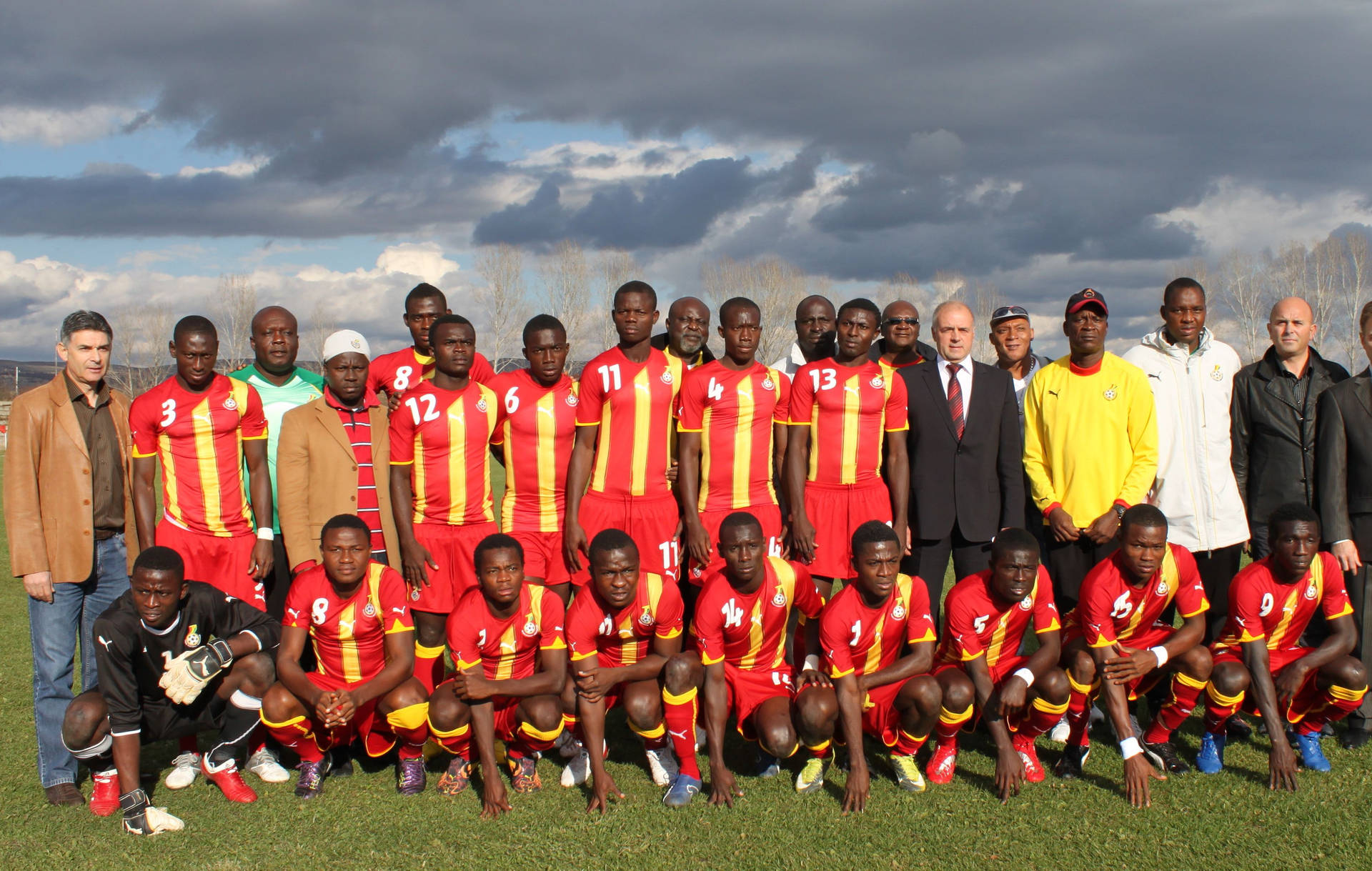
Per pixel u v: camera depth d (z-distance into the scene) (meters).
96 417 4.57
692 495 5.11
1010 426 5.31
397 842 3.87
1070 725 4.52
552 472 5.17
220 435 4.83
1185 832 3.83
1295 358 5.24
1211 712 4.45
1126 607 4.51
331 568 4.34
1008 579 4.38
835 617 4.34
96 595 4.63
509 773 4.61
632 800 4.27
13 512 4.36
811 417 5.30
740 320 5.02
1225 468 5.30
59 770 4.38
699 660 4.41
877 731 4.53
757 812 4.11
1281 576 4.58
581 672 4.32
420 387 5.00
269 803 4.30
